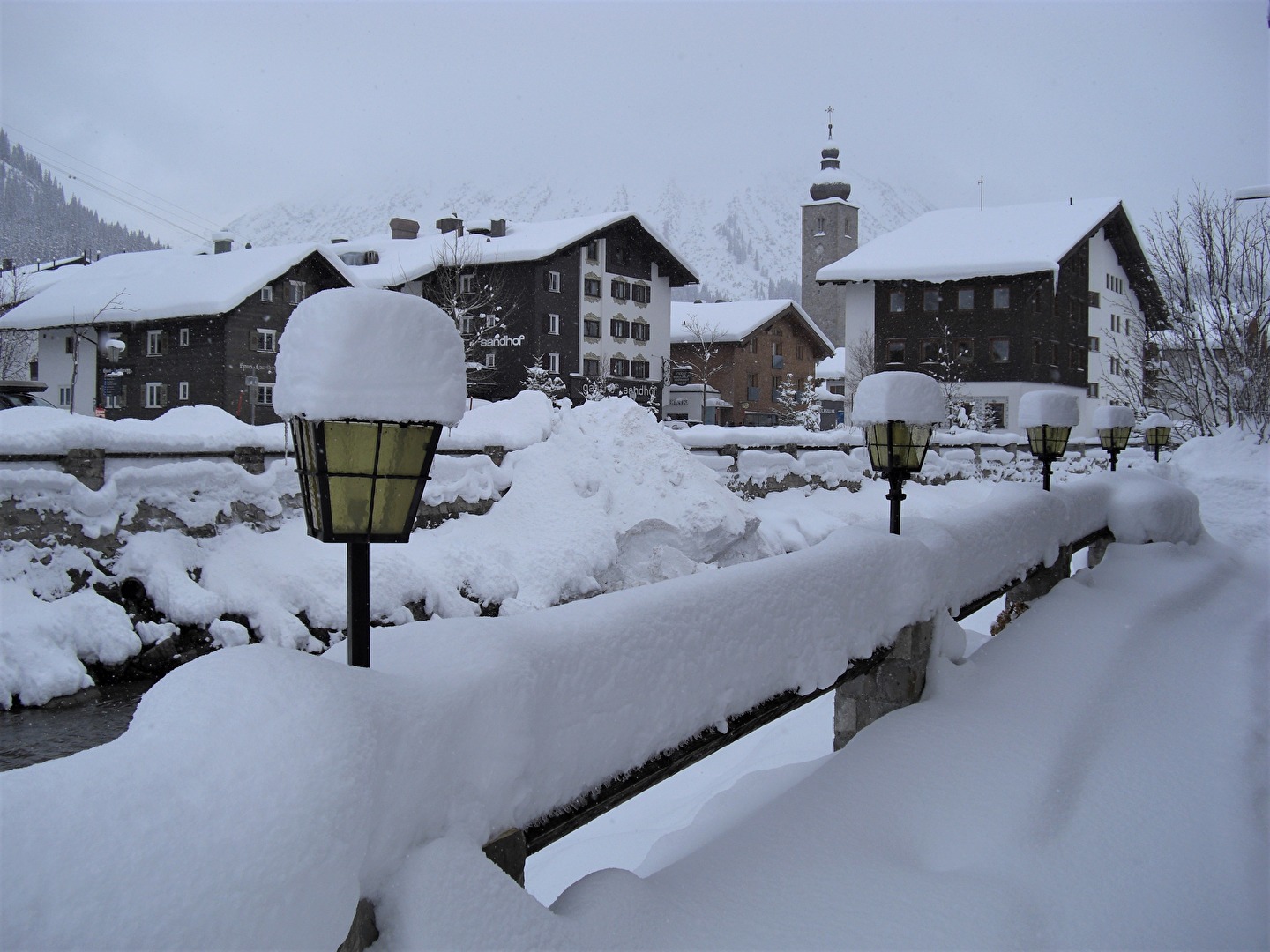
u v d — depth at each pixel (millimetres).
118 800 1547
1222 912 2875
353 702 1908
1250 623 6496
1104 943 2697
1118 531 8609
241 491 9781
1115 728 4320
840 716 4684
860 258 43406
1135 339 28312
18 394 14195
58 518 8484
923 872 3047
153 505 9172
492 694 2236
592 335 43719
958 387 38688
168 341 33438
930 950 2566
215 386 32719
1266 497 13078
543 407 13328
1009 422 41094
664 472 12898
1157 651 5562
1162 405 20188
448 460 11273
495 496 11852
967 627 8914
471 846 2105
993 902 2834
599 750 2586
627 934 2416
